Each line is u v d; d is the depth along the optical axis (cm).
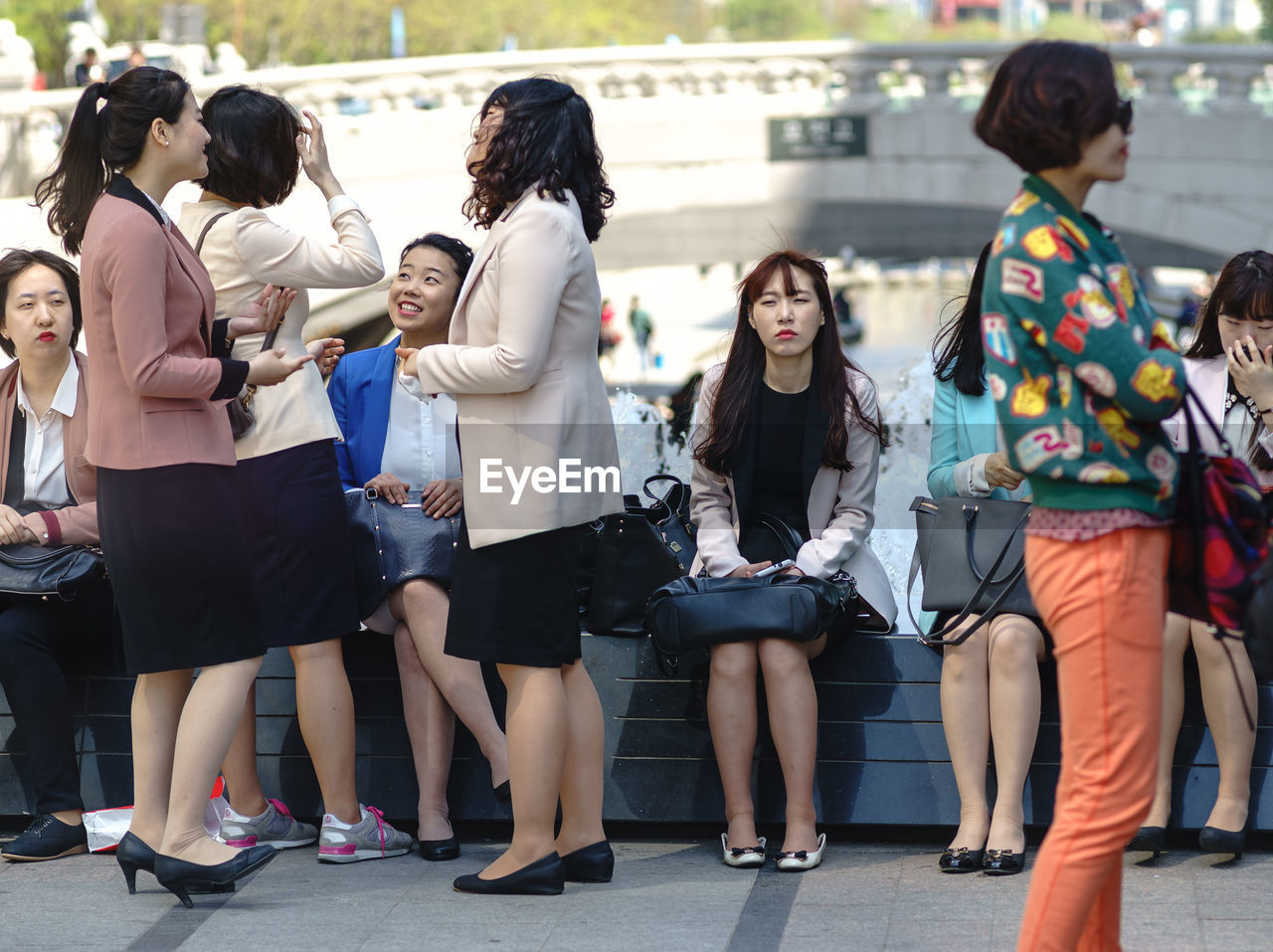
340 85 3086
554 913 579
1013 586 633
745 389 689
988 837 632
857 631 692
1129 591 432
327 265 637
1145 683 434
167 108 576
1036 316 432
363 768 702
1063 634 441
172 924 571
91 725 710
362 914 581
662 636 640
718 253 4147
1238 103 3384
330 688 654
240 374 569
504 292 568
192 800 577
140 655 573
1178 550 449
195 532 567
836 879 620
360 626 684
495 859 658
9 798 703
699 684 689
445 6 7481
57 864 659
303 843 689
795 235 3991
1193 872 616
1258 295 635
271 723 712
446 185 3023
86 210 598
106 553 577
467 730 701
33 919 578
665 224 3928
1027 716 629
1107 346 422
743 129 3416
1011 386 441
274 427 646
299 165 665
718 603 635
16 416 711
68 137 591
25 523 683
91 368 575
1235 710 628
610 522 700
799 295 671
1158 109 3416
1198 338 687
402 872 643
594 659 697
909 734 676
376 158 3016
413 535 674
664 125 3409
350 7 7181
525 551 586
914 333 6397
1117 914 464
